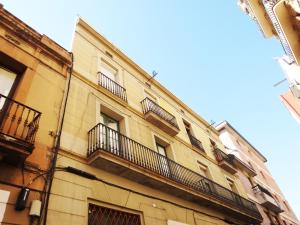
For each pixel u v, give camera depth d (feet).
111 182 24.52
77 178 21.72
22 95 22.06
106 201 22.57
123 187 25.30
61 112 25.09
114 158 24.21
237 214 41.34
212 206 36.65
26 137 18.56
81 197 20.80
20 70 24.52
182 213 30.48
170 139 41.57
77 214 19.47
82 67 33.37
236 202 42.39
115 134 27.99
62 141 23.11
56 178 20.18
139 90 43.96
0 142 16.60
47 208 17.93
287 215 78.64
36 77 24.90
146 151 30.71
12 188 17.06
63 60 29.73
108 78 36.22
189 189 32.09
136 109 38.22
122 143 28.22
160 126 40.24
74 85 29.45
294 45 23.88
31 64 25.30
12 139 17.25
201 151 49.21
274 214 67.21
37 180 18.78
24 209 16.72
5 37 24.68
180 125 49.78
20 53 25.03
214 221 35.63
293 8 22.09
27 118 19.16
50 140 22.00
